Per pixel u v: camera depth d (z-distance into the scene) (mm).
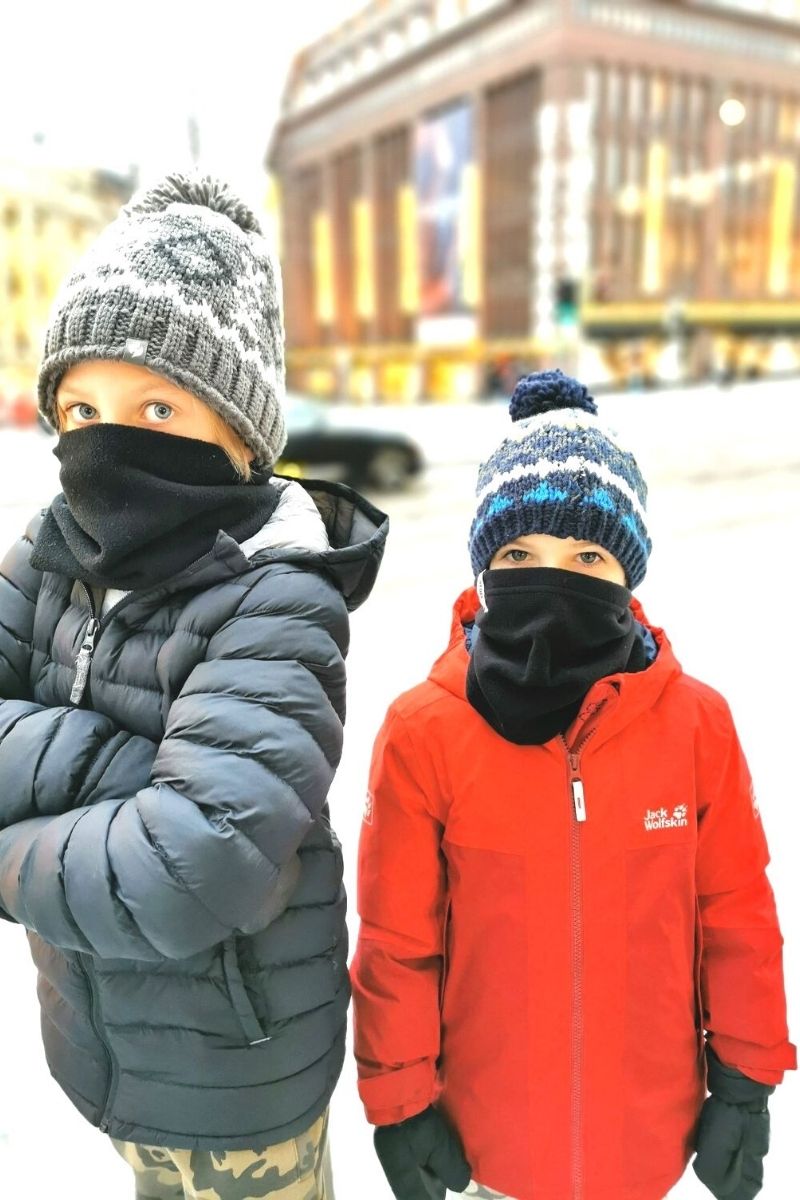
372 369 51219
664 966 1056
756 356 44594
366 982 1086
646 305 39844
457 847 1051
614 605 986
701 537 6301
